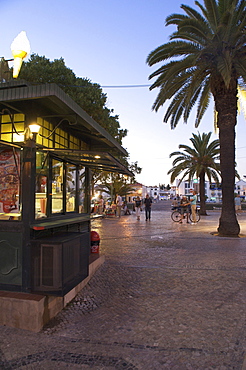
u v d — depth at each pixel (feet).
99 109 52.34
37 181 14.40
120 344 10.51
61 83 48.32
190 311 13.35
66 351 10.04
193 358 9.55
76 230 20.10
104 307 13.99
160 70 39.52
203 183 79.46
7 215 13.15
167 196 417.49
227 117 37.50
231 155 37.55
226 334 11.12
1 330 11.57
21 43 11.65
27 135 13.03
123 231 42.47
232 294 15.46
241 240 33.53
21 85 14.03
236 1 32.40
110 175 84.89
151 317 12.78
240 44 33.14
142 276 18.89
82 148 21.67
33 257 12.32
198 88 41.75
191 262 22.53
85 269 14.96
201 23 34.91
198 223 54.85
